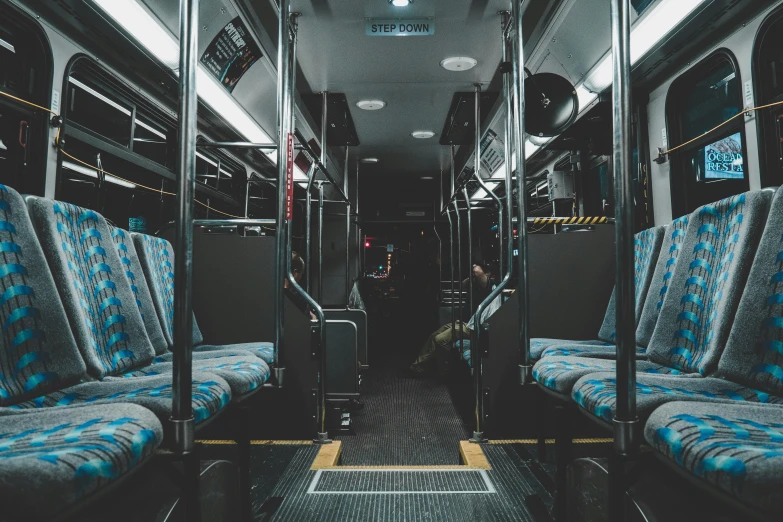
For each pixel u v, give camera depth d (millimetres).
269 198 7832
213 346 3416
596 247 3967
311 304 3525
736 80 3525
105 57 3654
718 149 3785
